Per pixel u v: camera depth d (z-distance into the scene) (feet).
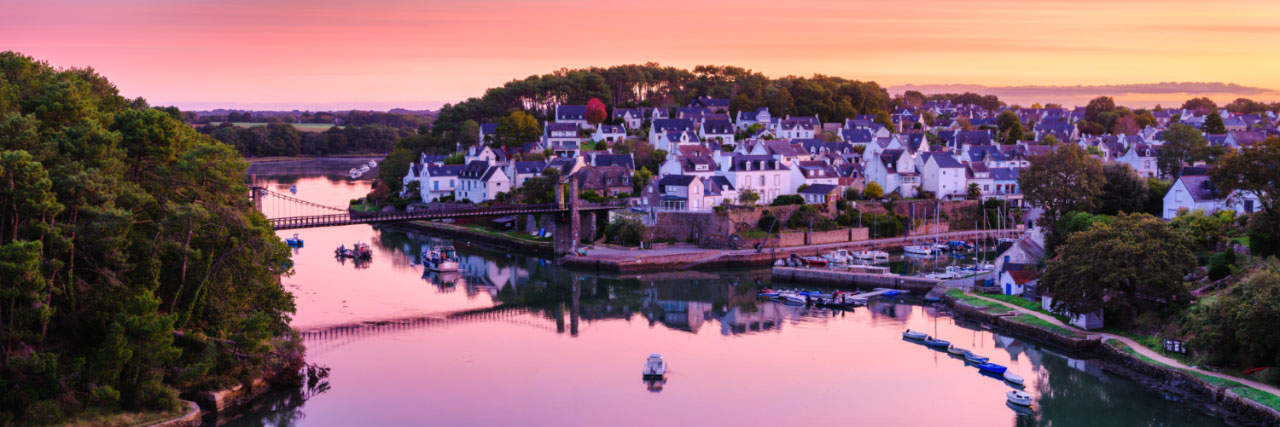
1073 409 269.85
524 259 542.98
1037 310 369.71
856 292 440.04
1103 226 330.54
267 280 292.40
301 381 290.97
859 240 573.74
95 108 305.32
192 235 269.85
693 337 356.59
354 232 652.07
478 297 432.25
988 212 623.36
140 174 287.89
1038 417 265.13
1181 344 295.28
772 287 463.83
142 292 255.29
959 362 319.47
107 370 233.96
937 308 403.75
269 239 298.15
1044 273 346.74
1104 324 335.88
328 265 511.81
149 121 286.25
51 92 284.61
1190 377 275.39
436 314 392.47
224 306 278.26
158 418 241.76
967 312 384.47
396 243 602.44
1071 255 331.77
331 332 355.36
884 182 651.25
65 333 250.78
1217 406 261.24
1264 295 258.98
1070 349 323.57
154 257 262.47
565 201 558.15
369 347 334.24
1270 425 241.76
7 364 227.81
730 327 373.61
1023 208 636.07
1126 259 314.55
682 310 408.67
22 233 245.45
